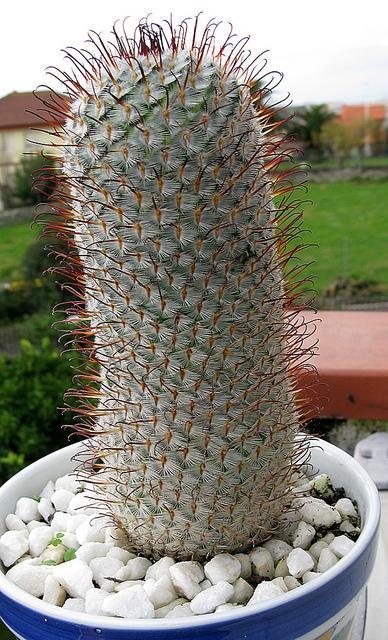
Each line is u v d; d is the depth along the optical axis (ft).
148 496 0.98
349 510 1.15
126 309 0.89
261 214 0.92
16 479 1.24
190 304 0.88
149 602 0.93
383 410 1.56
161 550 1.04
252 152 0.90
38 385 2.41
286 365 0.99
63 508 1.23
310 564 1.02
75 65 0.92
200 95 0.85
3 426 2.34
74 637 0.86
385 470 1.45
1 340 4.68
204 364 0.90
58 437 2.41
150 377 0.91
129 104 0.84
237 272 0.89
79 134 0.88
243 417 0.94
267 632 0.85
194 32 0.92
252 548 1.07
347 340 1.78
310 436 1.19
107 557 1.06
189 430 0.93
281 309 0.97
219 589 0.95
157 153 0.84
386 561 1.26
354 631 1.14
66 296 4.65
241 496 0.98
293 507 1.14
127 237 0.86
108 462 1.03
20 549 1.11
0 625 1.60
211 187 0.85
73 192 0.93
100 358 0.98
